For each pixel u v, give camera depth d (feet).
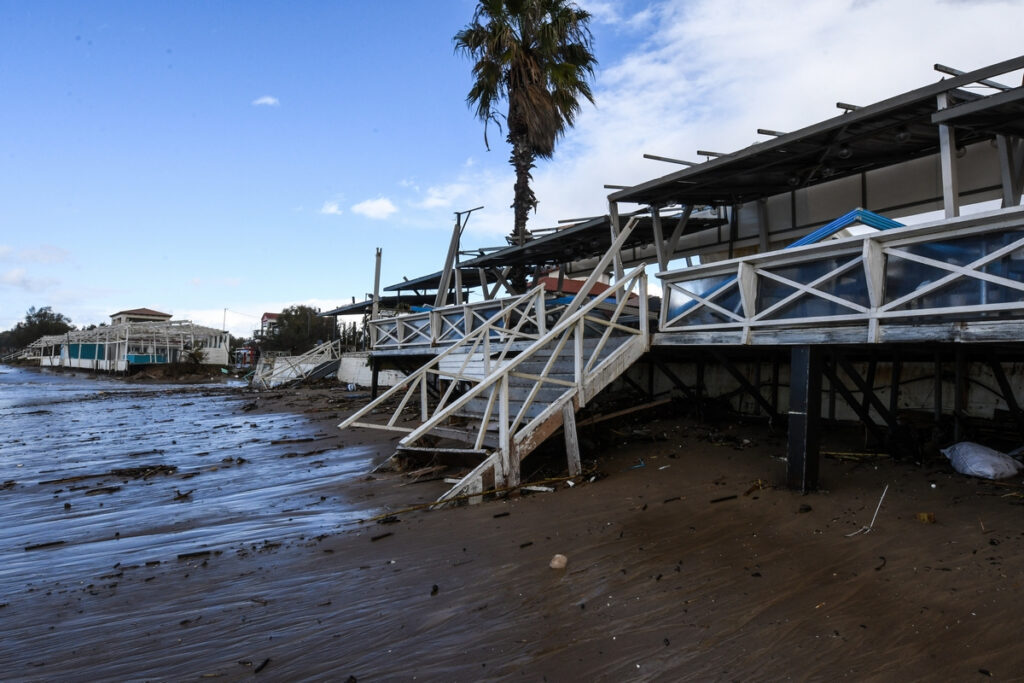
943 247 16.39
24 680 10.42
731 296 22.48
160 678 10.41
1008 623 10.75
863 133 23.94
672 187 30.60
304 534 18.62
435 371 29.43
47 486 27.55
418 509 20.72
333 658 10.91
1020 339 14.44
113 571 15.92
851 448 23.88
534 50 48.78
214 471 30.09
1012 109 18.53
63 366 206.59
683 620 11.74
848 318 18.03
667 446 26.81
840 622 11.34
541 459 26.13
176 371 146.20
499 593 13.34
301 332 183.32
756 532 16.07
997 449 21.13
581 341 23.86
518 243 49.19
